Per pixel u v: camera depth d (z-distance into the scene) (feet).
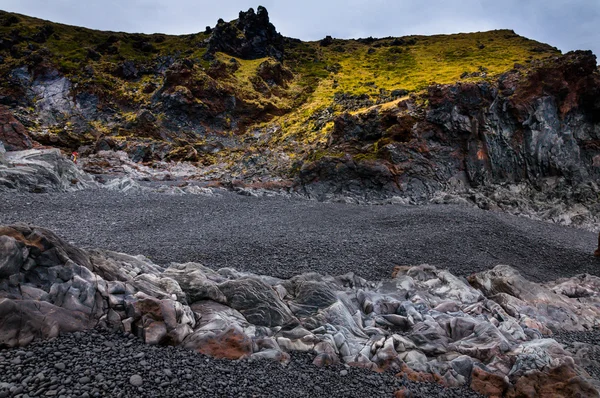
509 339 28.07
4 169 77.87
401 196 112.06
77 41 271.28
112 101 208.54
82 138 174.29
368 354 23.97
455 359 23.48
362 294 33.27
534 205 104.47
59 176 88.02
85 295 20.83
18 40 247.29
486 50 271.08
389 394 19.98
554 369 21.74
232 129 213.05
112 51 264.72
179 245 44.96
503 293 36.86
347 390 19.81
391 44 328.08
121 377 16.60
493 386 21.47
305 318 27.30
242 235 52.13
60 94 203.41
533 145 114.93
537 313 34.47
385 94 202.69
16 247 19.94
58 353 17.34
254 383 18.60
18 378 15.43
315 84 253.03
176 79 214.48
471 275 42.91
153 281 25.86
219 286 27.99
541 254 56.24
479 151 117.80
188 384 17.17
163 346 20.30
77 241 43.83
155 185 113.09
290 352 23.03
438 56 276.41
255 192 111.04
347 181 116.67
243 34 278.67
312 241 50.31
